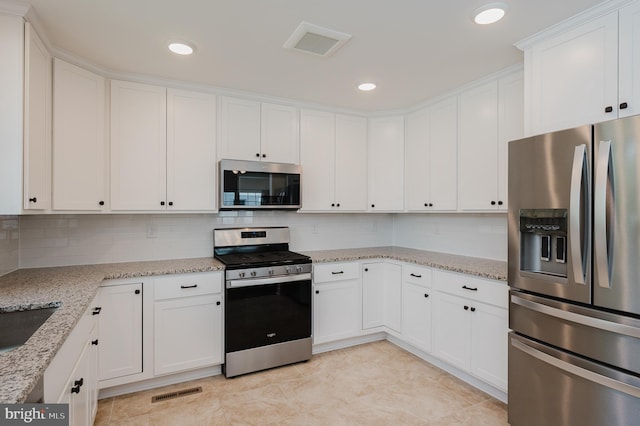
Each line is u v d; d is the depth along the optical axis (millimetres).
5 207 1679
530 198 1852
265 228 3344
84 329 1654
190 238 3072
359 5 1728
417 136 3344
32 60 1782
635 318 1445
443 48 2178
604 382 1513
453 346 2592
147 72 2562
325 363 2932
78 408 1517
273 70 2521
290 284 2869
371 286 3309
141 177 2613
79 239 2670
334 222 3787
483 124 2666
